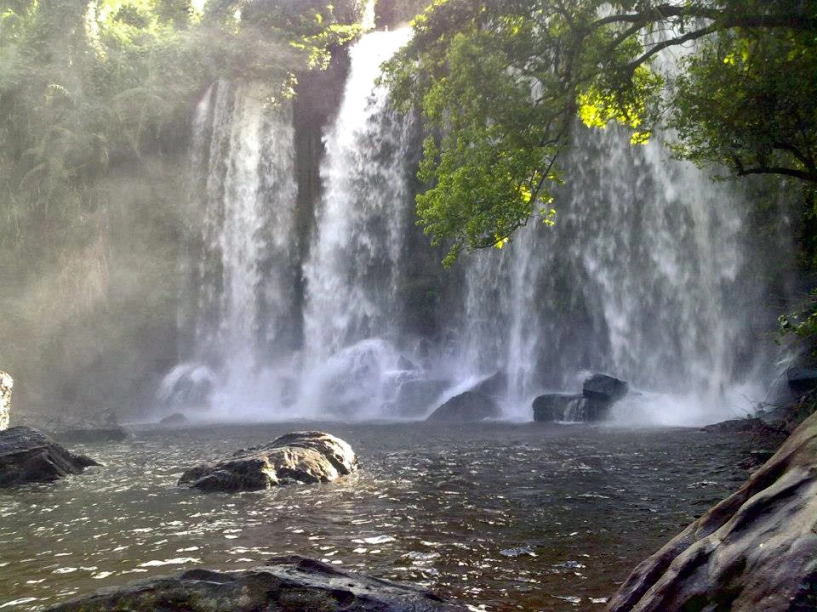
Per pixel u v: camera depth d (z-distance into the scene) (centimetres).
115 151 3419
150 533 785
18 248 3156
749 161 1417
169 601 427
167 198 3550
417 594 469
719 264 2561
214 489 1055
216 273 3609
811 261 2311
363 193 3631
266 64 3488
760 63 1280
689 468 1136
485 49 1266
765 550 297
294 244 3738
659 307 2741
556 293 3030
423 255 3500
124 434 2056
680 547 373
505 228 1303
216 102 3631
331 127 3778
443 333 3391
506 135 1277
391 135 3566
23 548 736
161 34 3612
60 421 2139
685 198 2658
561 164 2984
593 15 1259
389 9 4238
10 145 3184
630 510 836
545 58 1299
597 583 570
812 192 1722
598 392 2222
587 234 2952
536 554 660
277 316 3700
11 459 1203
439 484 1060
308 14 3666
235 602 427
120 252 3431
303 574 468
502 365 3147
